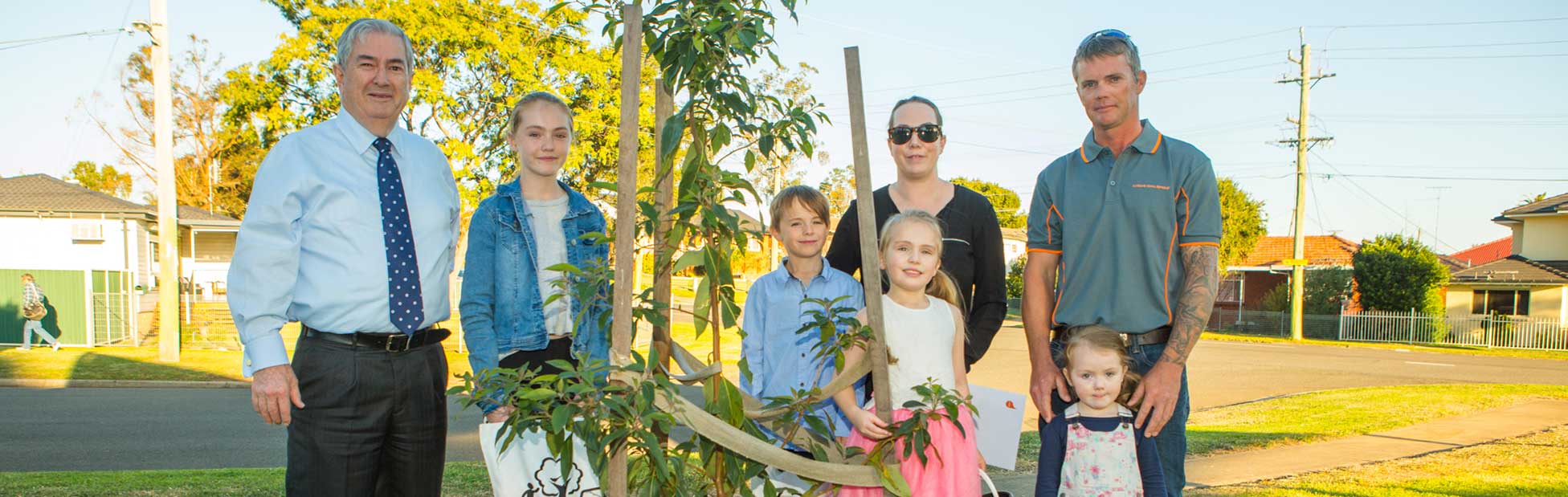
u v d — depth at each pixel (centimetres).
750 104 209
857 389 311
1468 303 2841
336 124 269
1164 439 296
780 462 208
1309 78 2623
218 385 1151
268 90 1927
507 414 275
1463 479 496
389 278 266
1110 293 297
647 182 1608
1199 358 1841
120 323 1662
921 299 292
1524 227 2962
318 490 262
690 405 200
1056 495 294
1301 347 2292
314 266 260
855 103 217
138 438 753
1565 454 594
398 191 271
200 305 1684
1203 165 285
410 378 275
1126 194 291
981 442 317
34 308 1514
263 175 254
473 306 301
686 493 210
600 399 185
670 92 217
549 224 323
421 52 1945
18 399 998
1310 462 560
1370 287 2803
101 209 2225
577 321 205
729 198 216
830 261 355
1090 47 286
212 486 436
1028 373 1487
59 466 621
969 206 336
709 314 227
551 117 317
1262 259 3991
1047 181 320
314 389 261
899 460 243
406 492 284
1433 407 890
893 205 342
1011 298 4244
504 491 271
